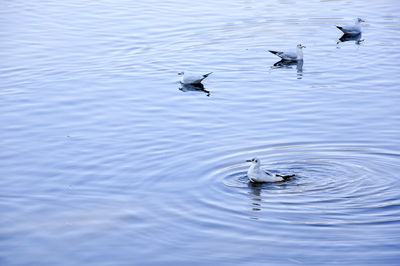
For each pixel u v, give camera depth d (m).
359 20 44.31
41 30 45.22
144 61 39.22
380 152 25.17
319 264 17.77
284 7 51.44
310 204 21.03
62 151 26.36
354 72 36.47
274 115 30.09
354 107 30.81
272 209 20.86
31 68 37.72
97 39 43.12
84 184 23.34
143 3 53.31
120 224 20.34
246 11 50.19
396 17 47.94
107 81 35.78
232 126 28.75
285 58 39.53
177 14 49.38
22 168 24.84
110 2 53.78
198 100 32.66
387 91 32.97
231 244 18.95
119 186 23.06
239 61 39.44
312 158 24.84
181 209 21.14
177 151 25.97
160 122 29.50
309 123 28.83
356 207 20.69
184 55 40.41
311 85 34.62
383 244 18.61
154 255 18.56
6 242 19.47
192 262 18.12
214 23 46.81
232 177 23.48
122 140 27.36
